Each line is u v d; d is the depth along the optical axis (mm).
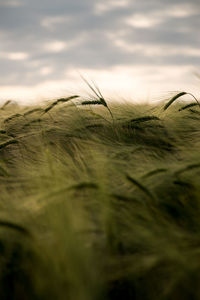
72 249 1068
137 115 1900
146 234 1229
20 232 1162
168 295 1106
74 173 1447
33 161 1637
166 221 1259
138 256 1186
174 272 1134
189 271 1089
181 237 1216
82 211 1259
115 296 1148
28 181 1438
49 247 1104
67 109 1962
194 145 1577
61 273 1054
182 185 1353
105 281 1128
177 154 1546
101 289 1064
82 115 1898
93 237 1211
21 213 1263
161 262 1161
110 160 1482
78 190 1304
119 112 1943
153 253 1193
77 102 1841
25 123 1996
